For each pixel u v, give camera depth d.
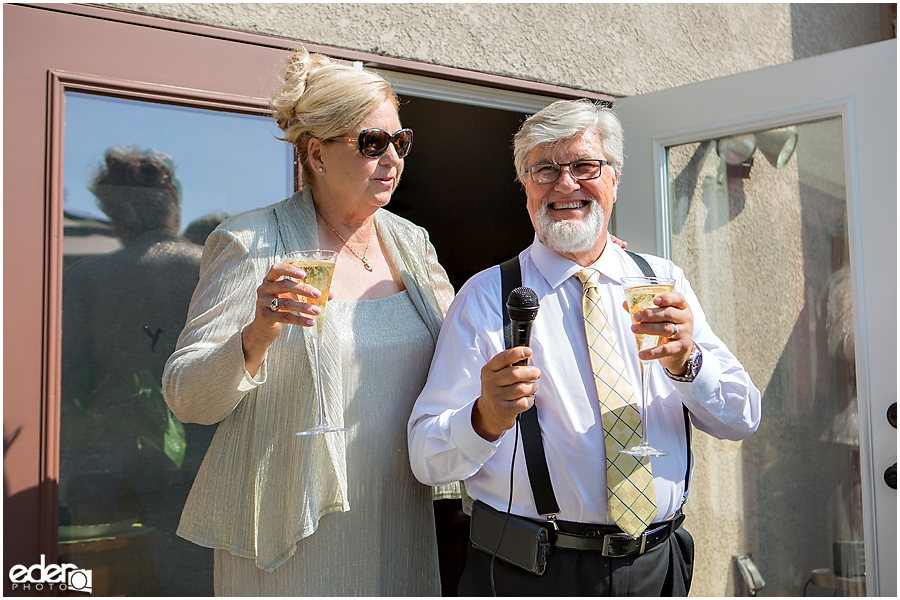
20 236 1.72
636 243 2.57
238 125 2.08
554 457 1.49
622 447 1.47
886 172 2.10
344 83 1.60
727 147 2.45
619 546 1.44
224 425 1.56
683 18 2.85
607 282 1.69
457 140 3.62
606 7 2.67
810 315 2.29
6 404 1.68
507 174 3.71
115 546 1.87
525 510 1.49
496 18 2.44
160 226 1.98
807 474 2.31
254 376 1.42
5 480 1.67
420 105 3.36
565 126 1.60
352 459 1.61
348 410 1.61
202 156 2.04
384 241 1.83
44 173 1.76
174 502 1.95
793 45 3.18
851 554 2.21
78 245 1.87
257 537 1.50
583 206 1.63
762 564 2.40
